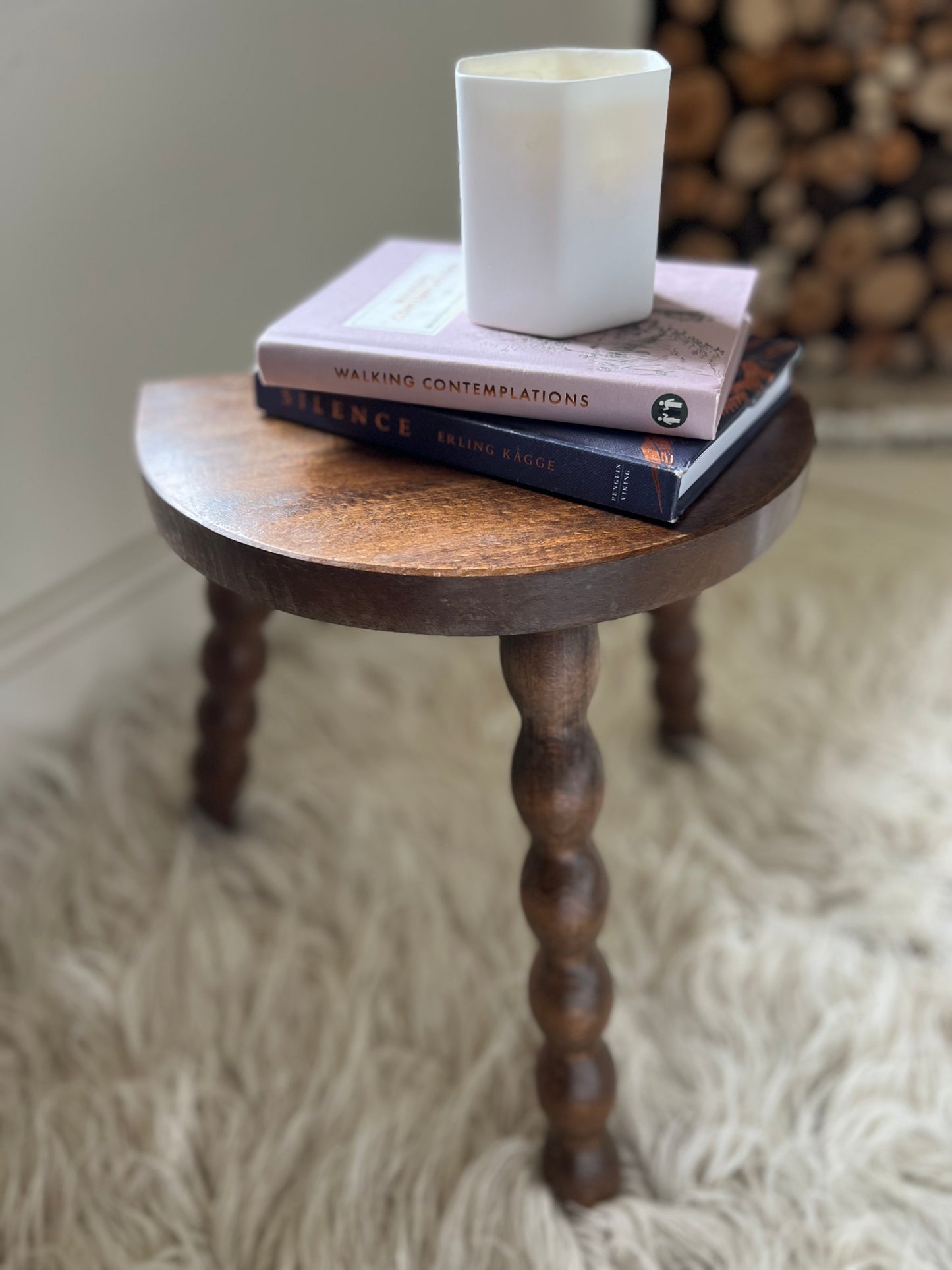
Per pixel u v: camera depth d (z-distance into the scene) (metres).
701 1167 0.65
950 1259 0.60
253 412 0.66
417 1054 0.71
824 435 1.45
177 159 0.91
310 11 0.98
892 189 1.46
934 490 1.35
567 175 0.53
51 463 0.90
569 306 0.56
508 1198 0.63
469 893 0.81
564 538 0.51
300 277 1.07
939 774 0.91
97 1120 0.68
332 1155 0.65
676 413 0.52
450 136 1.22
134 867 0.85
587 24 1.34
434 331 0.59
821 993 0.74
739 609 1.11
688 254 1.48
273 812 0.89
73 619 0.97
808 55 1.36
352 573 0.50
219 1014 0.74
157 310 0.94
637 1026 0.72
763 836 0.87
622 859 0.84
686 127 1.38
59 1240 0.62
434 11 1.13
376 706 1.00
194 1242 0.62
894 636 1.06
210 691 0.82
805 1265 0.60
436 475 0.57
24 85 0.78
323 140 1.04
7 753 0.93
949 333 1.55
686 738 0.95
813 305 1.53
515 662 0.54
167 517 0.57
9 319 0.83
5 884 0.84
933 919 0.79
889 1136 0.65
